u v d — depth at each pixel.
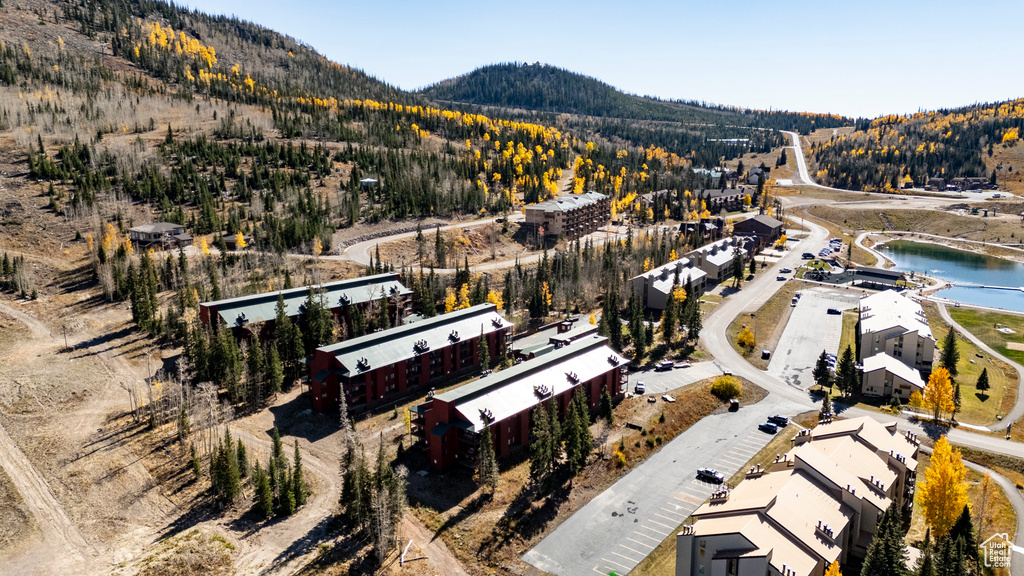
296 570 92.25
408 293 195.50
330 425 133.62
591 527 104.62
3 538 98.19
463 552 97.69
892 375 152.12
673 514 107.75
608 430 132.62
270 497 104.38
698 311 191.38
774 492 88.50
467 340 163.12
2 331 170.38
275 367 144.25
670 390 155.38
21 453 119.06
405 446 125.62
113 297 193.00
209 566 92.44
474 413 118.81
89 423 130.25
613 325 183.00
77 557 94.31
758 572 77.25
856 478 94.31
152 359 159.50
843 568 88.81
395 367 146.25
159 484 111.81
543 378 135.12
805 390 159.38
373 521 97.75
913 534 101.00
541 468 110.19
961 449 126.56
